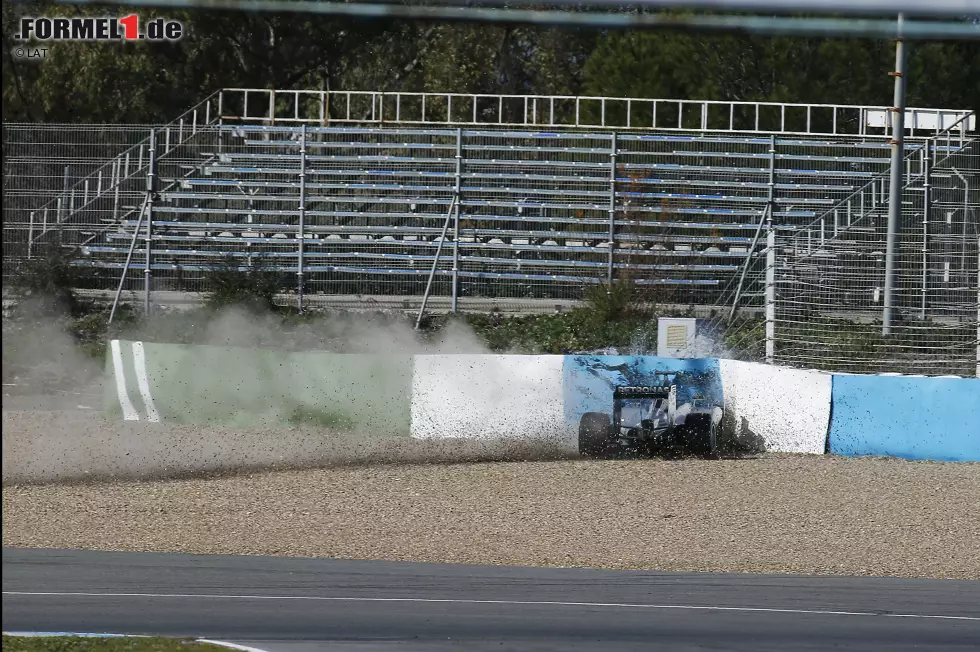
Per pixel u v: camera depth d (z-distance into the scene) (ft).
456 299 388.16
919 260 308.60
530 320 369.50
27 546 141.28
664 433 220.23
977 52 537.24
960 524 171.01
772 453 235.81
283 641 98.27
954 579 135.64
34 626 102.06
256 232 422.41
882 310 298.56
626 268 379.35
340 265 404.16
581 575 131.75
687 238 395.96
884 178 425.69
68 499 175.11
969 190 408.67
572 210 431.84
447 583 125.39
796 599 121.29
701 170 429.79
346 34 557.74
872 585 130.11
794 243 334.44
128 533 151.23
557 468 210.38
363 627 103.91
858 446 233.55
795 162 448.24
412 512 170.30
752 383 245.24
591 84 554.46
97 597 114.32
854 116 522.47
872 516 175.11
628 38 543.80
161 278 381.81
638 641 101.04
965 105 540.93
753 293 357.00
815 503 183.83
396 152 448.65
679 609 114.62
